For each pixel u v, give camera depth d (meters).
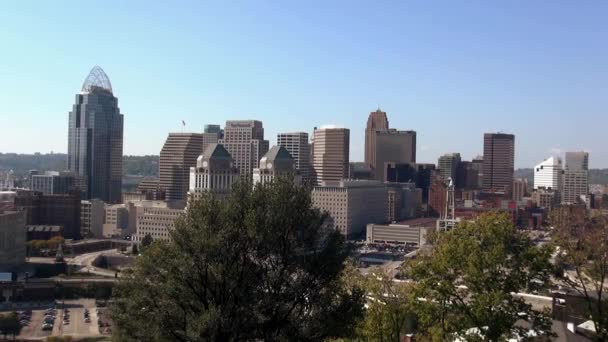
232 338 59.78
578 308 82.06
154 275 63.06
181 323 61.19
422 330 83.19
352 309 65.56
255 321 59.09
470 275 64.44
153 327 60.28
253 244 63.00
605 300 64.38
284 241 63.97
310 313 64.56
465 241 66.12
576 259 64.12
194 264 61.25
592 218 68.19
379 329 80.25
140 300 61.69
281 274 63.31
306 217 65.56
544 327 63.50
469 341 63.69
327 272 64.56
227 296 61.47
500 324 61.94
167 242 64.19
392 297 81.94
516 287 63.38
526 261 63.97
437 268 67.00
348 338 67.81
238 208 63.97
